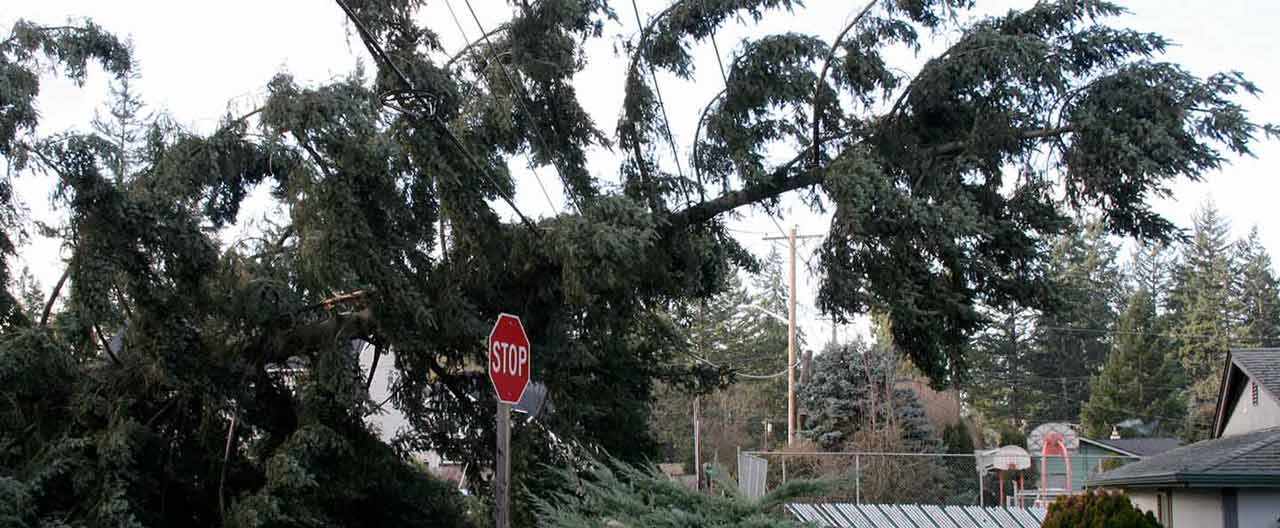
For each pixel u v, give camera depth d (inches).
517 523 549.0
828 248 563.8
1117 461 1497.3
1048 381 2308.1
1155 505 971.9
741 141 581.6
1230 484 772.6
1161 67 518.0
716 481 368.5
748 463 920.9
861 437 1417.3
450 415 612.4
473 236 542.3
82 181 464.1
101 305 465.1
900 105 566.9
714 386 709.3
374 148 483.2
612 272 517.7
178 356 494.0
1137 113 521.0
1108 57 540.4
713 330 2458.2
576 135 615.8
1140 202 529.3
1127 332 2171.5
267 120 484.4
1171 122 512.1
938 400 1899.6
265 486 480.4
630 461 634.2
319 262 483.8
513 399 362.0
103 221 469.4
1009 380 2320.4
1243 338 2400.3
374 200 500.7
